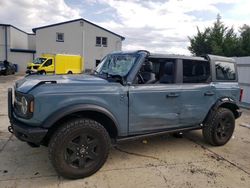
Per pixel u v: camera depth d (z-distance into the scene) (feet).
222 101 16.40
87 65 108.68
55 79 12.69
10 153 14.37
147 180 11.96
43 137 10.96
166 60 14.15
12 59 111.24
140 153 15.17
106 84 12.21
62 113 10.95
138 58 13.26
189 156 15.02
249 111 30.09
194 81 15.35
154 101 13.50
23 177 11.80
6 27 109.70
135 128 13.19
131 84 12.82
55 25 105.29
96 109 11.61
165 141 17.52
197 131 20.17
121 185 11.44
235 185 11.85
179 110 14.56
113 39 109.50
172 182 11.87
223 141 16.94
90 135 11.71
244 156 15.42
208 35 115.75
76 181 11.65
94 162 12.03
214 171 13.16
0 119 22.04
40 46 105.91
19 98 11.55
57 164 11.20
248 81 33.71
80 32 106.93
